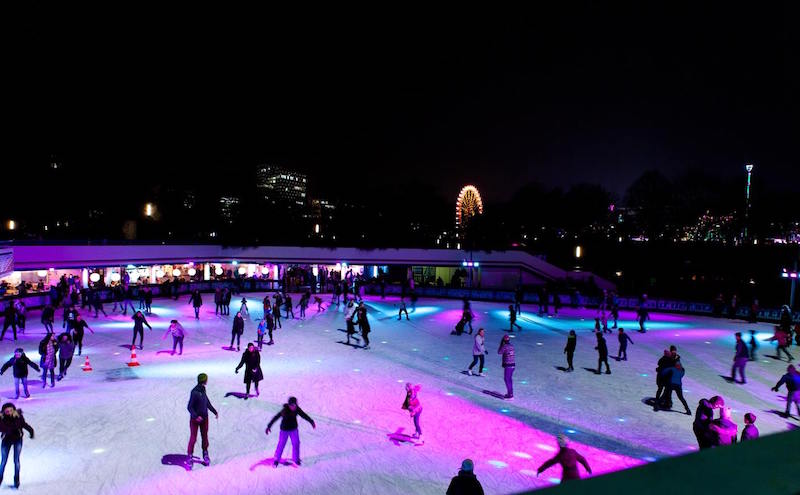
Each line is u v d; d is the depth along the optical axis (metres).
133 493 9.16
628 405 14.71
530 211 76.00
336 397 14.98
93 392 14.91
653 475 0.92
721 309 32.88
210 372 17.52
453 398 15.08
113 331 24.66
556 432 12.55
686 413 14.05
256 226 52.53
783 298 46.62
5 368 14.20
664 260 57.22
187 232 57.19
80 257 34.53
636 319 31.47
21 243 31.20
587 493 0.84
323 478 9.84
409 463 10.59
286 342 22.91
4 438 9.24
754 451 1.08
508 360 15.14
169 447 11.17
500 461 10.81
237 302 35.78
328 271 46.59
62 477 9.71
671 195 63.50
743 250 53.44
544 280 47.84
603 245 62.12
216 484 9.52
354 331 22.59
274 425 12.60
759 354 22.02
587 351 21.94
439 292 40.97
